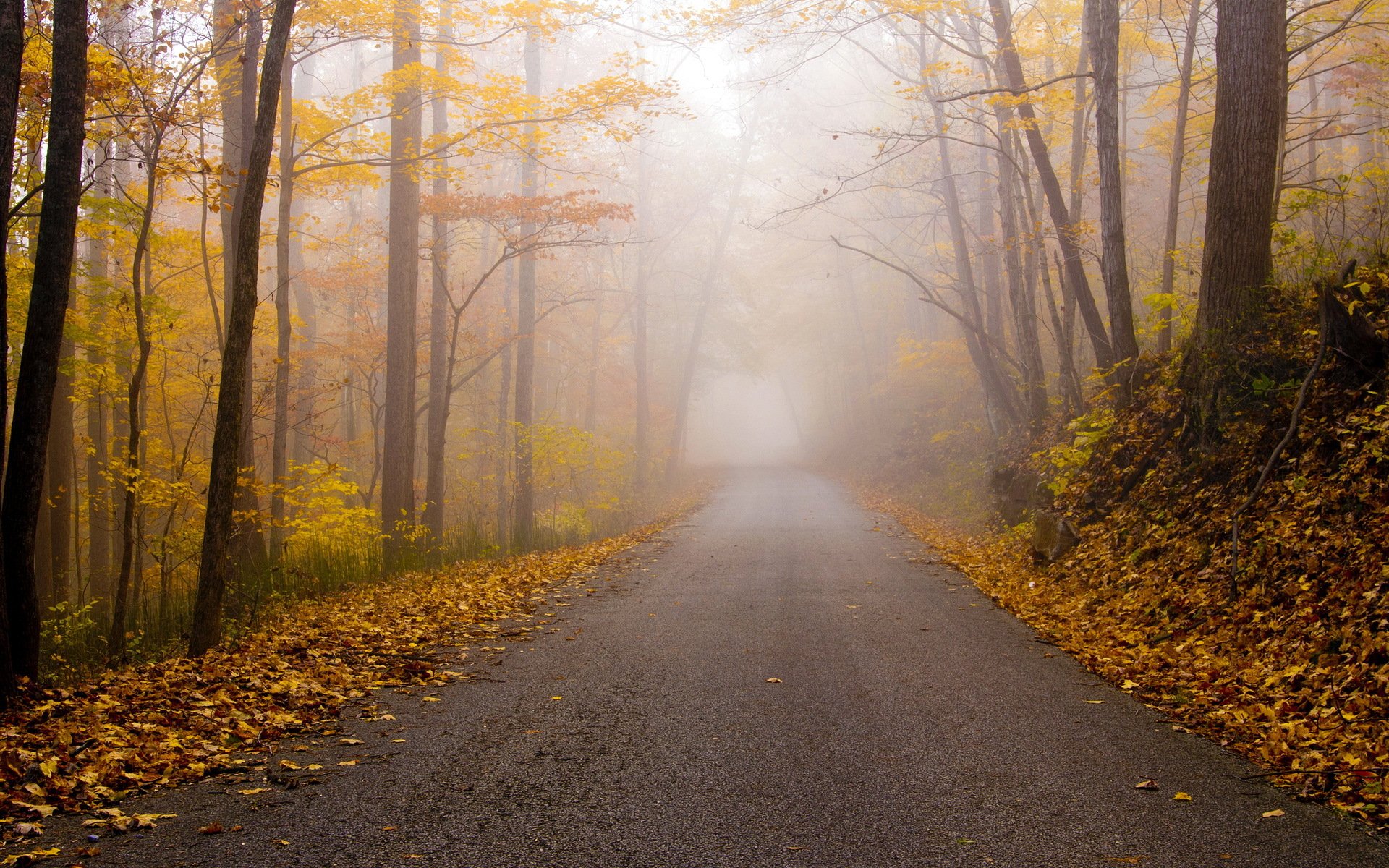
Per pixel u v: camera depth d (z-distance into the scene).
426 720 5.52
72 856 3.53
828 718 5.45
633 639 7.99
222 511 8.01
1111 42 13.10
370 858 3.50
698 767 4.57
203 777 4.51
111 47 9.52
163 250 15.91
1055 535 11.13
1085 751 4.74
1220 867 3.34
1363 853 3.44
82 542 20.44
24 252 12.38
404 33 12.98
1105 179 13.23
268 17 11.20
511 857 3.50
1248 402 9.12
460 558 15.27
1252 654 6.07
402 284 16.30
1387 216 12.38
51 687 6.98
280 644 7.95
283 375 13.60
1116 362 13.15
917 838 3.65
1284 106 12.70
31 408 6.70
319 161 14.61
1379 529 6.16
